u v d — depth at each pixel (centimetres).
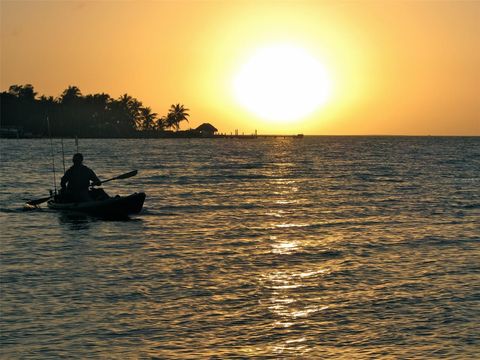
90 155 10538
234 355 1030
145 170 6550
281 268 1648
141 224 2492
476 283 1462
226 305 1297
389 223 2527
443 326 1155
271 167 7275
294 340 1095
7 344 1067
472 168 6788
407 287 1430
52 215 2747
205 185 4544
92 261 1730
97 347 1056
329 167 7244
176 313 1240
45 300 1319
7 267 1645
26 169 6338
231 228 2394
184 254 1845
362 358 1015
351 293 1387
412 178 5259
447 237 2150
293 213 2873
